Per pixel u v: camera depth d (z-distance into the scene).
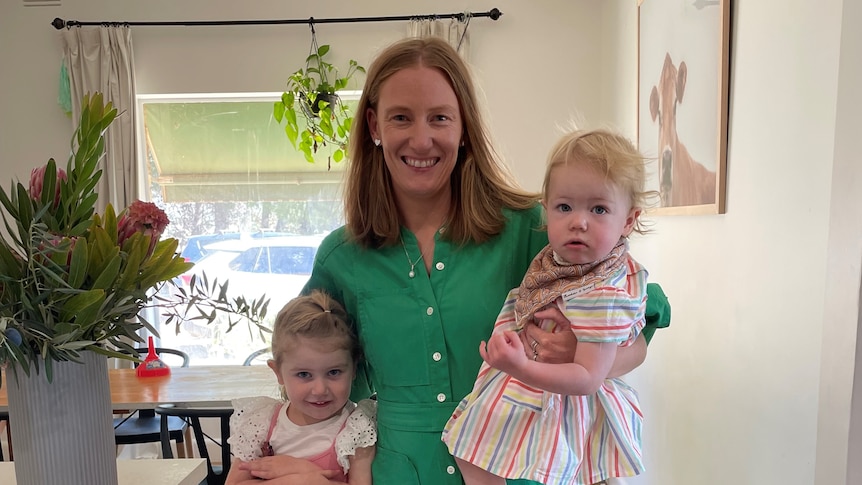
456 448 1.01
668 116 2.05
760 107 1.36
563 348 0.94
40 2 3.19
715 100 1.60
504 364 0.84
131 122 3.18
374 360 1.11
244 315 1.09
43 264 0.83
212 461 3.44
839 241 0.95
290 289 3.62
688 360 1.88
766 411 1.33
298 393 1.13
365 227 1.12
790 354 1.21
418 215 1.13
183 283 3.51
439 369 1.07
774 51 1.28
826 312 1.00
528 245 1.13
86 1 3.19
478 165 1.11
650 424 2.30
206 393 2.41
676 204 1.96
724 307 1.58
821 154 1.09
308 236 3.59
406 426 1.08
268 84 3.24
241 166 3.53
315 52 3.22
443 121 1.03
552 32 3.23
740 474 1.47
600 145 0.95
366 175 1.12
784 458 1.23
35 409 0.88
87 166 0.90
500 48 3.24
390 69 1.05
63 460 0.90
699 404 1.78
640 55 2.42
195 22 3.14
